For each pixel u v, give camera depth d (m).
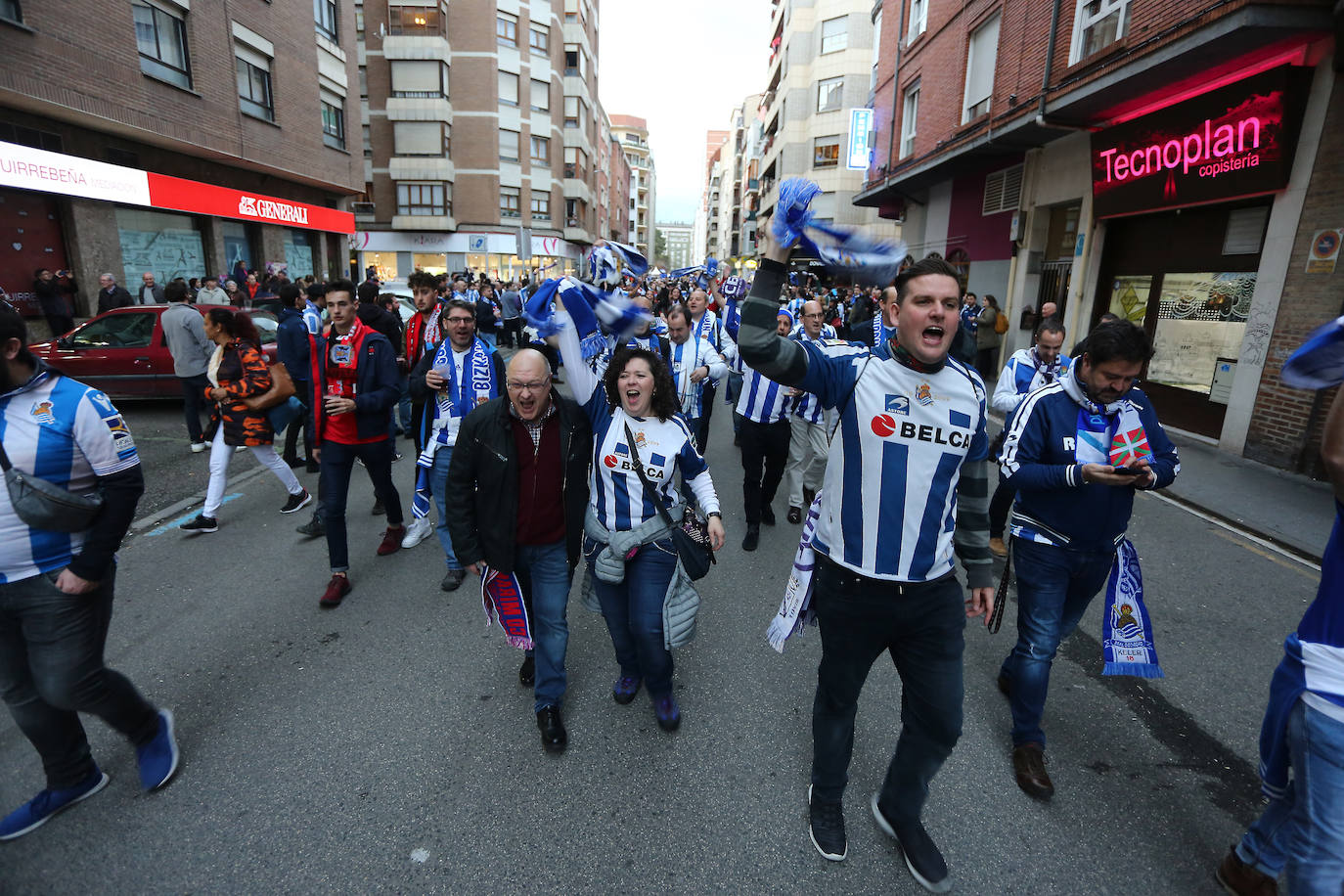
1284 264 7.34
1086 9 9.48
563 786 2.70
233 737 2.96
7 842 2.37
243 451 7.88
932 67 14.78
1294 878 1.78
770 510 5.74
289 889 2.21
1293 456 7.25
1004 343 13.34
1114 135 9.59
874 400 2.04
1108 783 2.77
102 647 2.40
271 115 18.62
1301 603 4.40
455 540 2.92
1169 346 9.35
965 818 2.57
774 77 42.62
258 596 4.30
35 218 12.76
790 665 3.62
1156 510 6.20
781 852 2.40
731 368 6.55
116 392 9.05
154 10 14.35
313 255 22.41
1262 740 2.05
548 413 2.90
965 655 3.75
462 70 36.97
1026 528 2.82
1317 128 6.95
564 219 44.34
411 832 2.46
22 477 2.12
